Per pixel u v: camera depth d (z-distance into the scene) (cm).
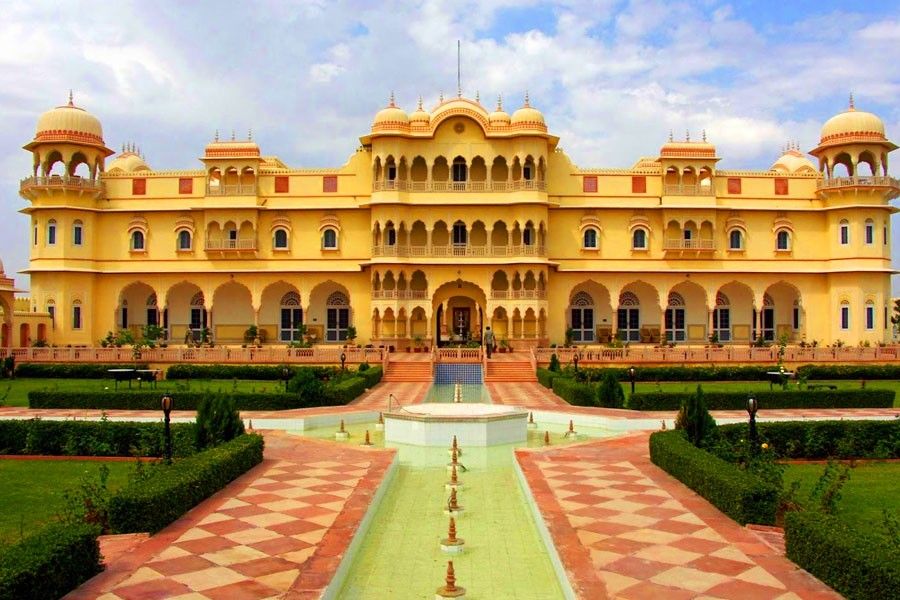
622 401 2602
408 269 4684
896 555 809
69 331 4656
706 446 1599
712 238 4759
